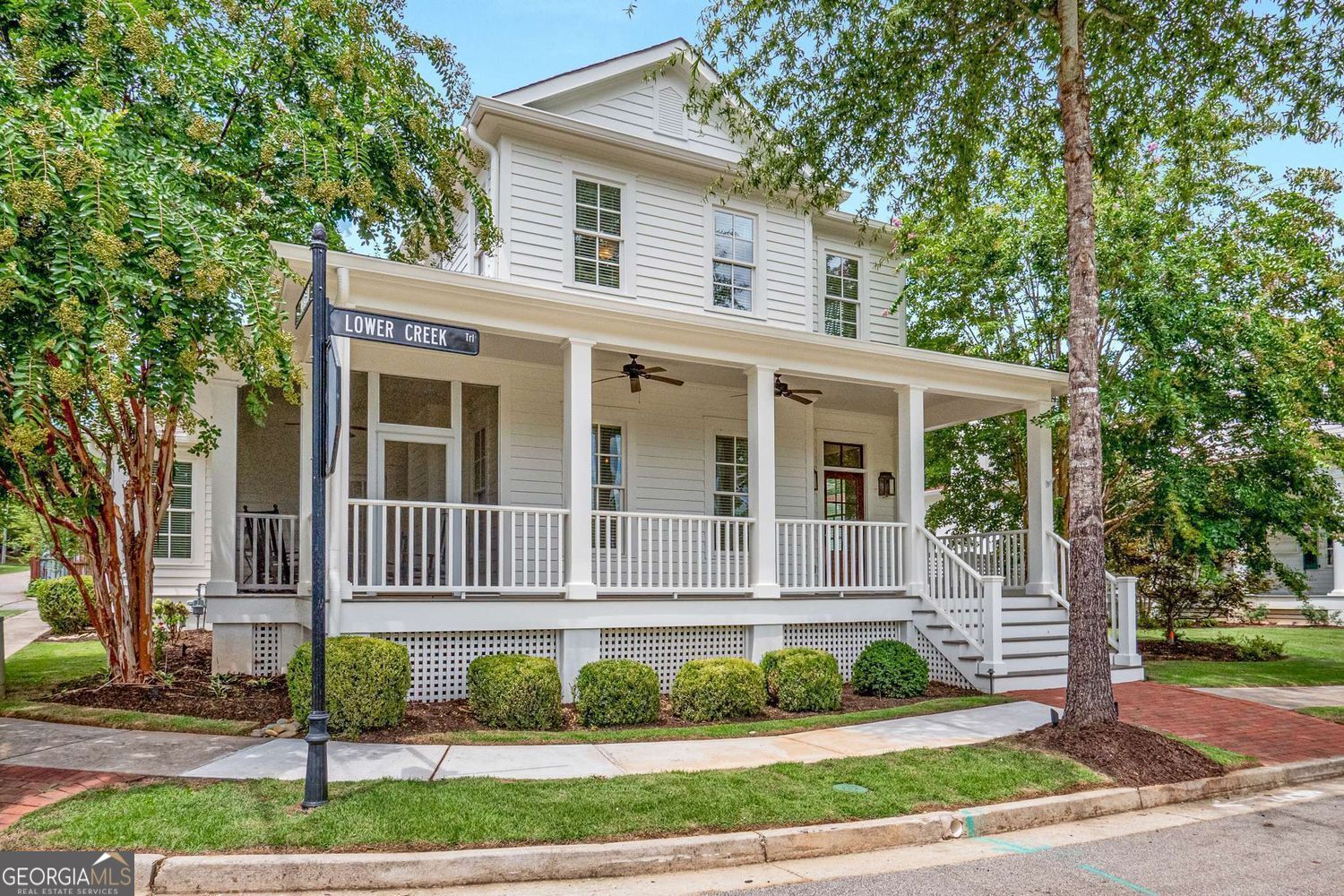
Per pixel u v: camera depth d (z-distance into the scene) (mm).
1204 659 15227
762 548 11352
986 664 11359
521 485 12461
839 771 6977
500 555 9898
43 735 7680
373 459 11742
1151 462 13492
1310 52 9672
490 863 5035
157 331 6855
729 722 9086
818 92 10688
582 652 10062
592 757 7398
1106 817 6711
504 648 9930
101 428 10312
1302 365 12844
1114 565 17656
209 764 6730
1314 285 13797
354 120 10320
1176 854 5715
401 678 8195
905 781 6742
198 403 12688
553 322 10133
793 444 15195
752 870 5328
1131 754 7578
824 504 15898
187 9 9391
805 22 10109
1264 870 5355
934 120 11047
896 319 16453
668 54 14141
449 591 10180
